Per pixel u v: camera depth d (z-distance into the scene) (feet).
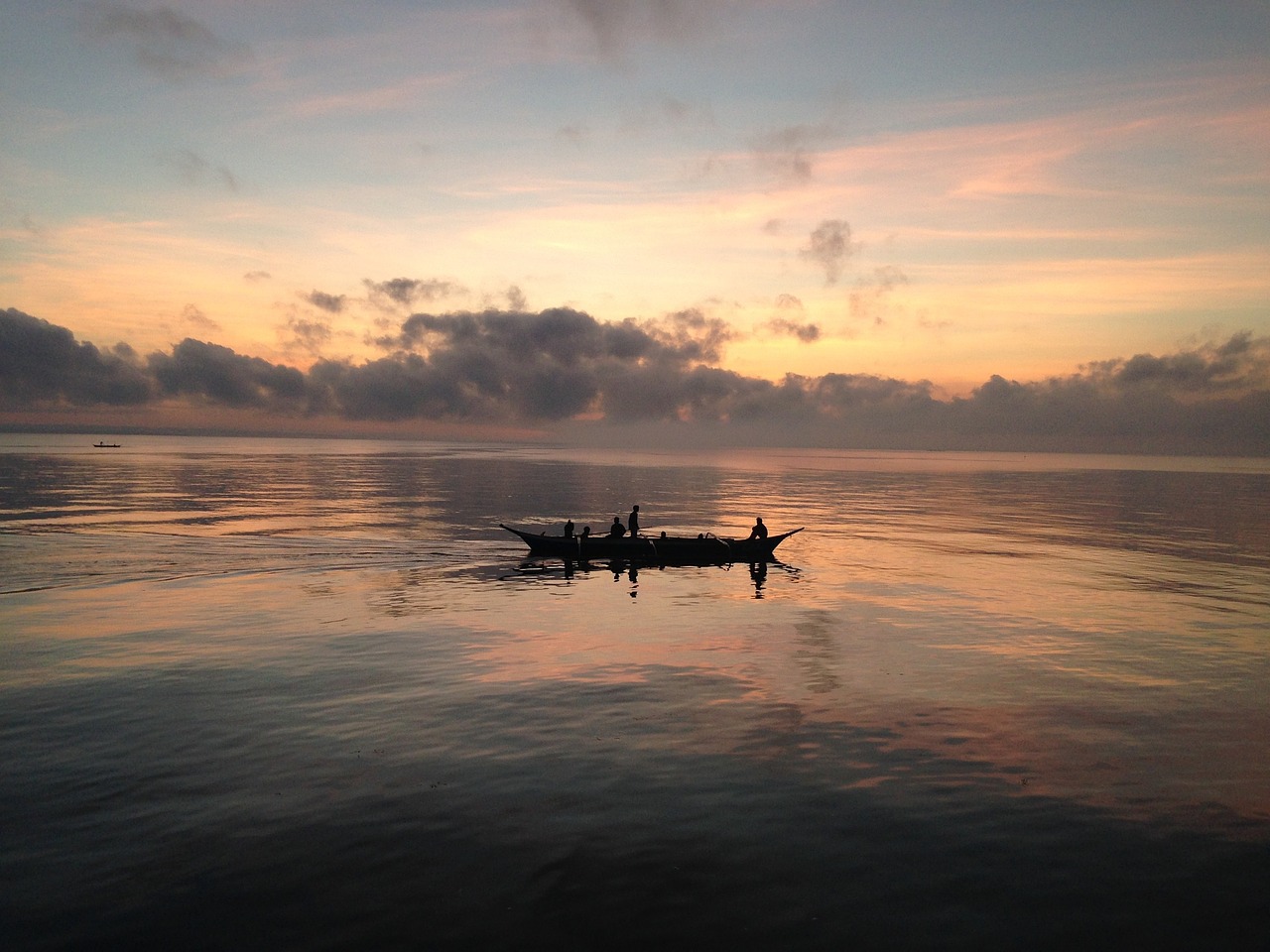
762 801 41.19
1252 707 56.44
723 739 49.67
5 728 50.47
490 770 44.83
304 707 54.80
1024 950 29.48
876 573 115.44
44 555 121.70
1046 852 36.45
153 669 63.36
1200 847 37.06
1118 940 30.14
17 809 39.73
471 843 36.78
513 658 67.67
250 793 41.63
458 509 214.90
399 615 84.48
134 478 325.42
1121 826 38.93
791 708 55.52
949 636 77.20
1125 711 55.31
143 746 47.78
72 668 63.52
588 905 32.04
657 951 29.27
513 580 107.24
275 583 102.68
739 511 222.28
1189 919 31.48
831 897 32.76
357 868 34.58
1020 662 67.62
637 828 38.32
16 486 270.67
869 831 38.22
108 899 32.22
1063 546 147.13
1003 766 45.98
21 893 32.58
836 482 388.98
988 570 118.52
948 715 54.34
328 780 43.21
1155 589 103.19
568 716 53.57
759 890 33.24
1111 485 384.06
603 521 190.80
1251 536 165.89
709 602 93.30
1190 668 66.03
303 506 213.05
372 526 168.66
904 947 29.58
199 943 29.55
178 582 102.37
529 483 341.00
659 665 66.03
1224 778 44.50
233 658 66.80
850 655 69.62
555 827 38.29
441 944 29.55
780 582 107.55
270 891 32.89
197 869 34.47
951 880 34.12
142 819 38.78
